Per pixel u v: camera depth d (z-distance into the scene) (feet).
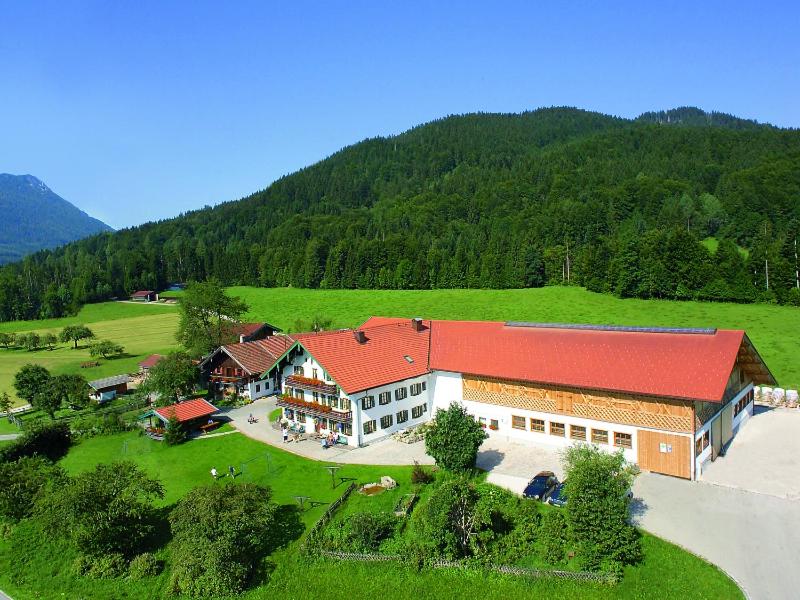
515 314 391.45
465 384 177.88
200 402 202.69
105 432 207.82
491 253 519.19
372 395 171.53
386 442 170.60
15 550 126.62
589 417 147.33
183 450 179.83
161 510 137.28
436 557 102.78
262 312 485.97
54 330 487.61
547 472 130.31
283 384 197.47
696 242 386.73
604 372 146.61
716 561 97.76
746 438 156.56
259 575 105.60
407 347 193.47
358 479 142.10
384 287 549.95
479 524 104.73
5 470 147.84
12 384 305.94
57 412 247.09
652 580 93.30
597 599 89.40
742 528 108.17
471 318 394.32
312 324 335.67
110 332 468.75
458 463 133.90
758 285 361.51
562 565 98.27
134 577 110.52
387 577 100.37
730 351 135.23
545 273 507.30
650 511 116.16
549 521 107.45
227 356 245.24
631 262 396.37
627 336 156.25
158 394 249.75
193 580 103.55
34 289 643.04
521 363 165.17
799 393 196.85
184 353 252.83
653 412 135.44
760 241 437.99
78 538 116.26
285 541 115.24
